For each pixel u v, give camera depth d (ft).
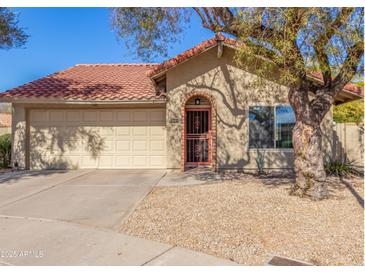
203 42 35.96
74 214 19.02
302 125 22.82
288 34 18.89
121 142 40.91
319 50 19.13
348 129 38.58
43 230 16.02
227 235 15.07
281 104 36.47
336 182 29.60
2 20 35.27
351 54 19.02
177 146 37.22
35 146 40.60
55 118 40.78
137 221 17.46
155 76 36.47
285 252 13.17
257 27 20.36
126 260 12.38
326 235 15.02
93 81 45.11
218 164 36.76
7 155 43.37
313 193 22.26
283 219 17.53
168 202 21.71
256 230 15.75
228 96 36.91
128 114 40.93
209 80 37.06
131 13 27.37
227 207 20.07
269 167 36.47
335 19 18.51
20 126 39.81
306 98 22.76
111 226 16.71
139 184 29.07
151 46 29.66
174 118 37.17
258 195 23.52
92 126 40.96
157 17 27.20
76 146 40.88
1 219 18.03
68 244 14.08
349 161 38.09
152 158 40.70
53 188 27.43
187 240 14.52
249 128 36.70
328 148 36.06
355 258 12.56
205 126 38.68
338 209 19.56
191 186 27.78
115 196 23.95
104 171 38.68
